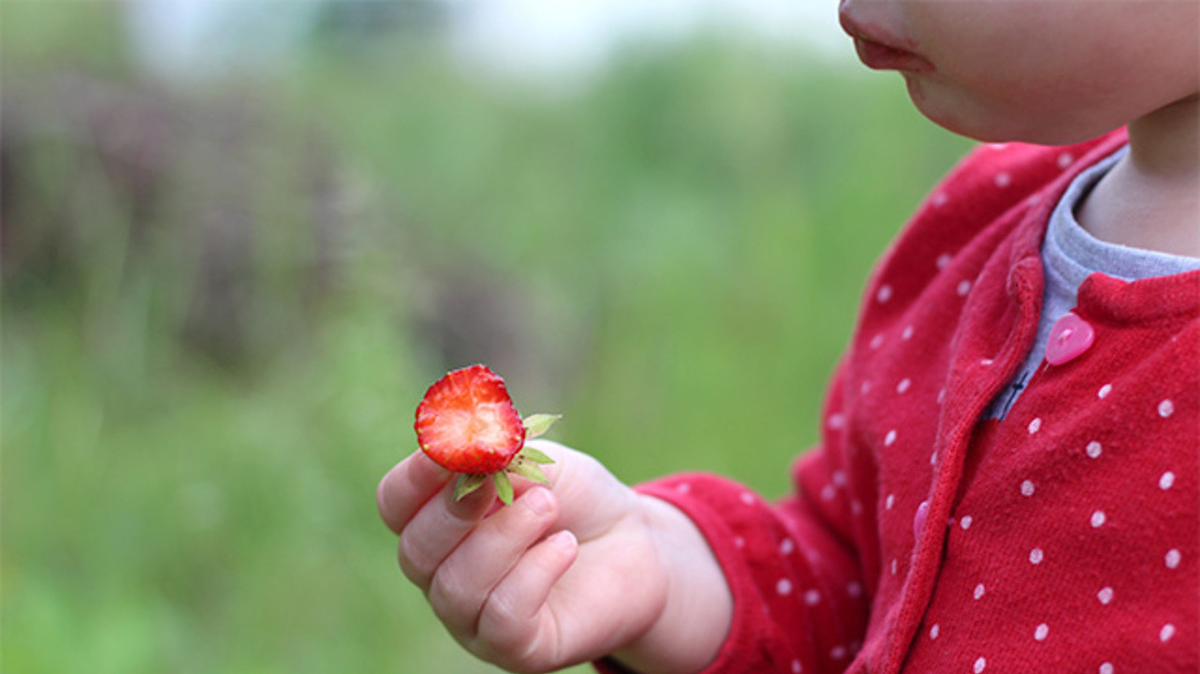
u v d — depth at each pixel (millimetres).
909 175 1302
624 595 479
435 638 1075
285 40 2133
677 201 1587
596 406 1270
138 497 1110
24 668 895
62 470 1139
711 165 1642
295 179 1405
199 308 1375
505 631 447
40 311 1390
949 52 413
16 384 1226
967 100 422
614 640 481
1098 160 474
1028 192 521
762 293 1272
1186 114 419
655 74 1749
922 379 485
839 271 1274
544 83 2016
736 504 523
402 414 1123
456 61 2109
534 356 1517
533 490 451
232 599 1049
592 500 485
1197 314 400
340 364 1134
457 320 1490
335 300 1277
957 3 407
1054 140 426
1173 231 421
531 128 1878
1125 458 400
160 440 1193
